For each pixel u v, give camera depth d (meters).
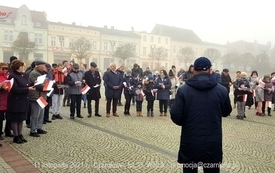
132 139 7.19
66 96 13.09
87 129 8.24
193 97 3.29
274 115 12.77
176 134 7.91
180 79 13.28
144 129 8.52
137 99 11.03
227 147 6.75
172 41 79.25
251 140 7.56
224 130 8.89
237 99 11.28
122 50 56.47
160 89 11.09
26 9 51.22
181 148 3.36
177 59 80.19
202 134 3.22
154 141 7.05
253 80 13.70
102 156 5.68
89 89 10.09
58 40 54.56
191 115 3.28
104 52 60.97
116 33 63.31
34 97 7.07
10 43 50.16
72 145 6.45
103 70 60.75
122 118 10.46
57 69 9.70
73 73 9.95
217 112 3.30
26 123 8.30
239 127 9.48
